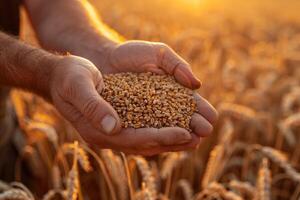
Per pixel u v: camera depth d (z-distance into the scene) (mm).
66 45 798
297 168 1004
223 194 759
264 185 686
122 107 639
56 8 847
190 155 941
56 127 1011
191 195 869
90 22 825
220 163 899
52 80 623
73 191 630
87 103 577
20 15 925
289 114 1200
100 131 591
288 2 4566
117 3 2941
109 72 744
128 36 1789
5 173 1008
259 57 1854
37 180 980
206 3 3369
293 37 2389
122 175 750
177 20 2521
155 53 709
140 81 697
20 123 966
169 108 646
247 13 3436
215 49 1816
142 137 598
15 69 677
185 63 703
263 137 1122
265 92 1338
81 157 686
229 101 1244
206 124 647
